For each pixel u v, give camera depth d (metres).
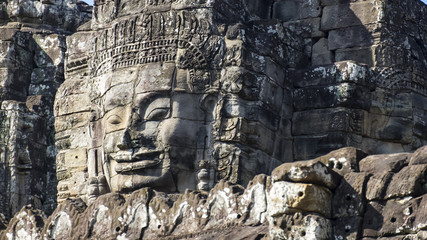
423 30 39.81
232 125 36.38
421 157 28.02
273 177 28.39
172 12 37.28
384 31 38.47
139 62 37.09
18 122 42.38
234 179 36.03
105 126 37.41
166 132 36.34
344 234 28.06
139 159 36.44
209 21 37.06
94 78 38.53
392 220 27.69
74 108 40.59
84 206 34.22
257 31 38.03
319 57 39.16
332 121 37.53
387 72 38.22
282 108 37.97
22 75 43.72
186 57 36.78
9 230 35.00
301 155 37.75
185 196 31.77
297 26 39.59
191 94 36.66
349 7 39.03
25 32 44.38
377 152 37.81
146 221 32.22
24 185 42.09
